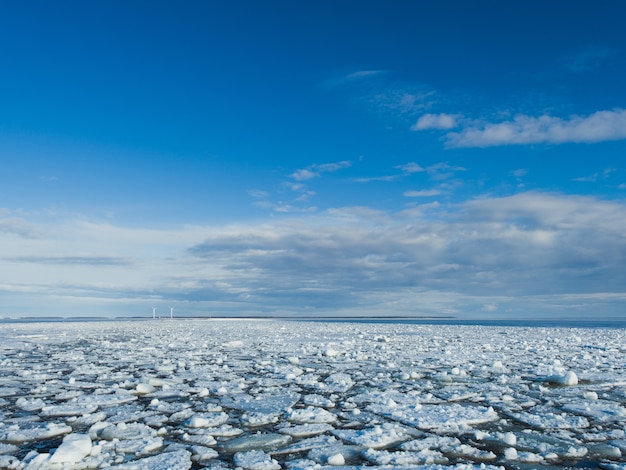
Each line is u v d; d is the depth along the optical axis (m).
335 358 11.20
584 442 4.62
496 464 4.05
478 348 13.54
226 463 4.12
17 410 6.00
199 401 6.47
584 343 15.13
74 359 11.08
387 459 4.14
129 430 5.03
